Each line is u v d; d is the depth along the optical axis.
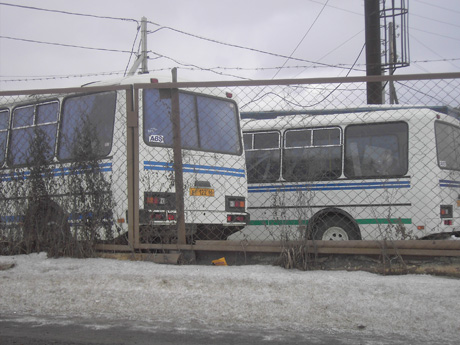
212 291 5.80
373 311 5.19
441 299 5.21
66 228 7.69
